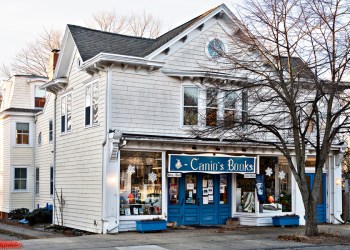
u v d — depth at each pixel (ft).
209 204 70.74
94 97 66.85
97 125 65.00
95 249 47.98
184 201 68.44
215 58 66.33
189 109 67.77
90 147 66.85
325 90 57.57
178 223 67.72
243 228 67.72
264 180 72.54
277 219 70.74
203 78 67.26
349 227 72.08
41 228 76.13
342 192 82.74
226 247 50.06
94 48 70.13
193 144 65.87
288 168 75.31
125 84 63.93
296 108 63.46
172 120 66.69
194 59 68.49
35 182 103.19
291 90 57.11
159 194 65.05
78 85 72.59
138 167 63.82
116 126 62.80
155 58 65.46
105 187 61.41
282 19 57.41
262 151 72.38
